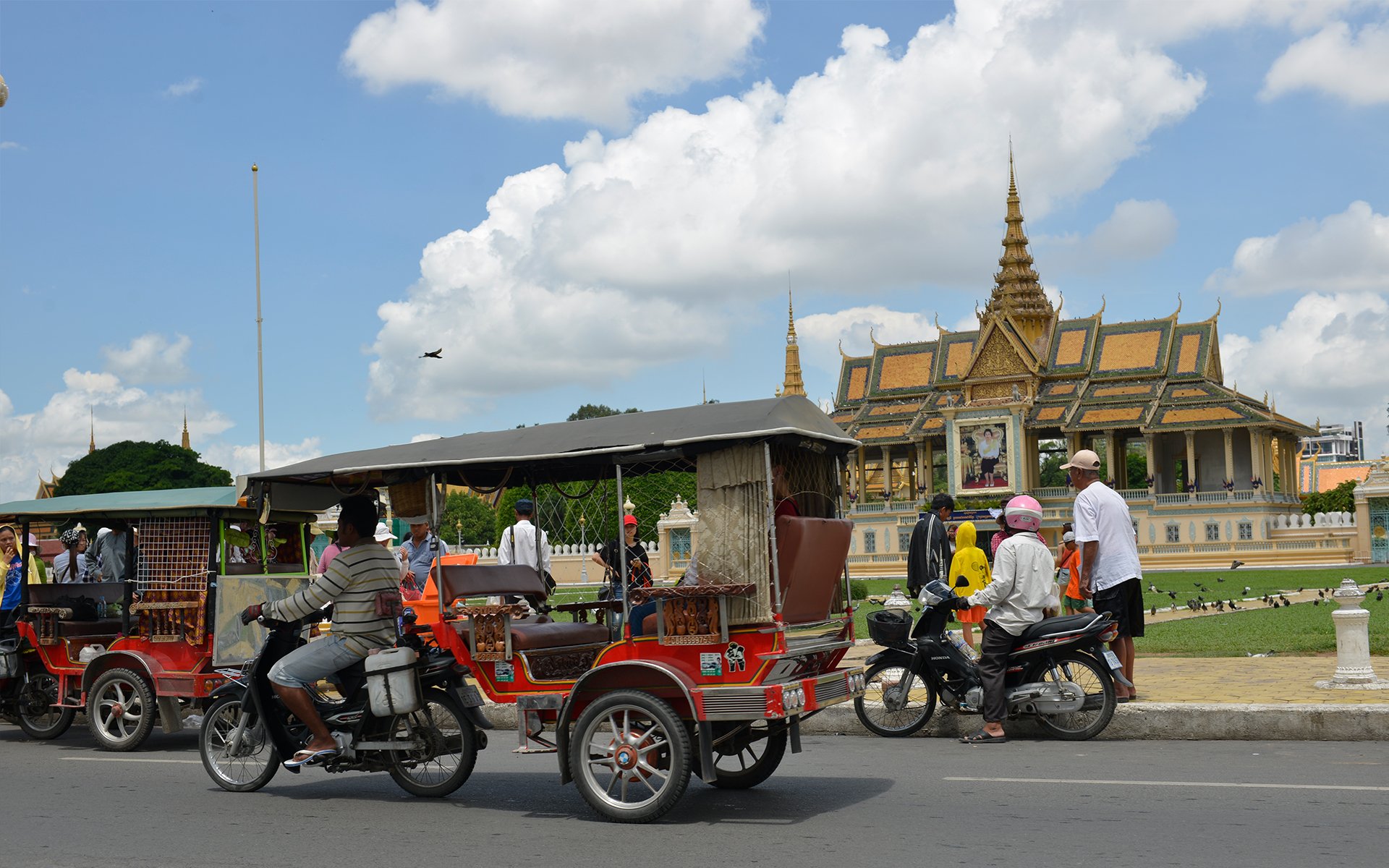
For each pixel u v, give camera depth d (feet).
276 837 26.16
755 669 26.58
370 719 30.71
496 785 32.27
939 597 38.73
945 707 39.52
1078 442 295.07
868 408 326.24
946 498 53.57
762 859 23.09
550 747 29.01
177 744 41.11
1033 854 22.76
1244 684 42.88
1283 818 25.08
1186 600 122.01
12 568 44.60
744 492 26.91
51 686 42.22
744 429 26.89
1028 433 298.15
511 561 44.98
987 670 37.14
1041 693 36.70
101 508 39.22
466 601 33.22
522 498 45.55
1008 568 36.81
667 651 27.40
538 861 23.43
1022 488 288.92
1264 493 265.54
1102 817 25.67
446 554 49.62
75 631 41.11
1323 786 28.22
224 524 38.47
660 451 27.53
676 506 164.86
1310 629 66.85
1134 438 305.32
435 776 31.32
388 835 26.14
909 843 23.97
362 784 32.89
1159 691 41.73
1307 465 479.41
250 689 31.32
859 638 75.41
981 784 30.07
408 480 30.91
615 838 25.46
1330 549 249.96
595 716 27.27
